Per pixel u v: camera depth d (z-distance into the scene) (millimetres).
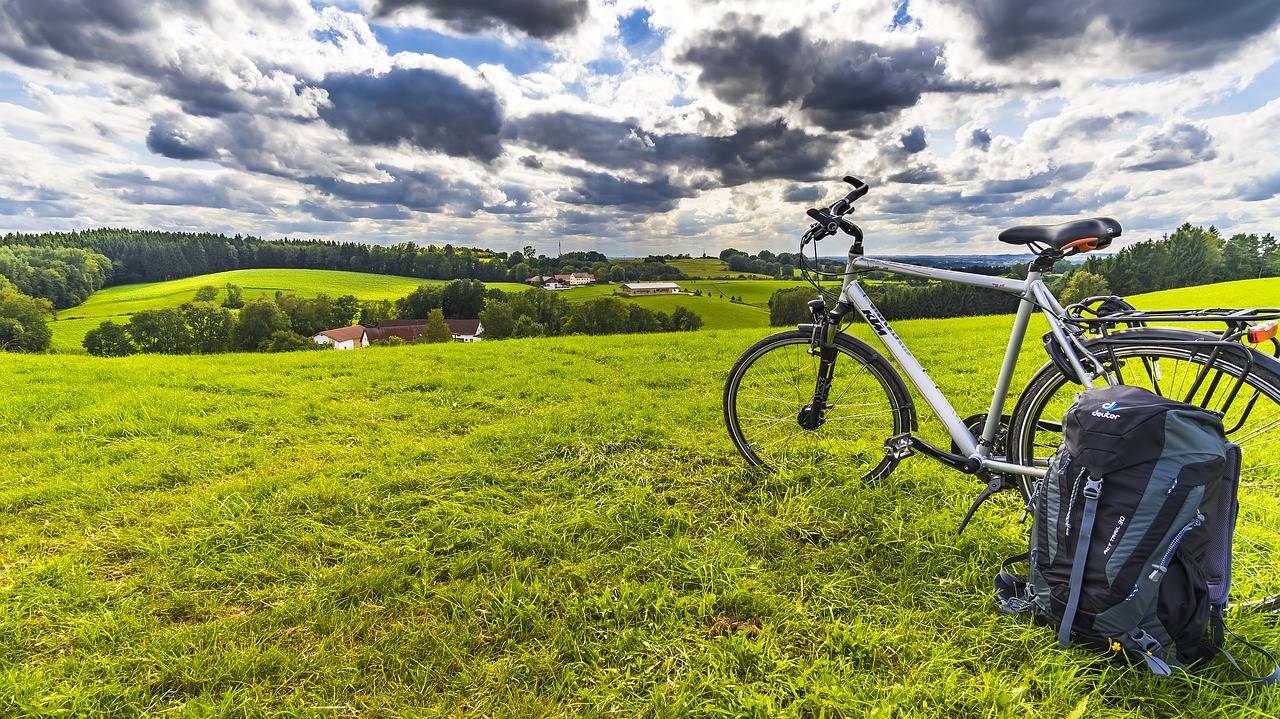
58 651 1973
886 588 2201
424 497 3086
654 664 1853
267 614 2139
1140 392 1771
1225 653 1672
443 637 1993
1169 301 22766
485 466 3541
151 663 1888
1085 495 1730
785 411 3395
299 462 3777
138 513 2990
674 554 2459
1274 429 2035
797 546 2541
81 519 2959
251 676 1843
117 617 2117
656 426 4227
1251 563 2150
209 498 3096
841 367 3170
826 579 2271
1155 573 1640
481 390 5996
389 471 3514
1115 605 1686
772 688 1717
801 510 2754
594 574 2359
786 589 2234
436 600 2203
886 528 2559
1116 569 1678
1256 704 1604
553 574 2363
